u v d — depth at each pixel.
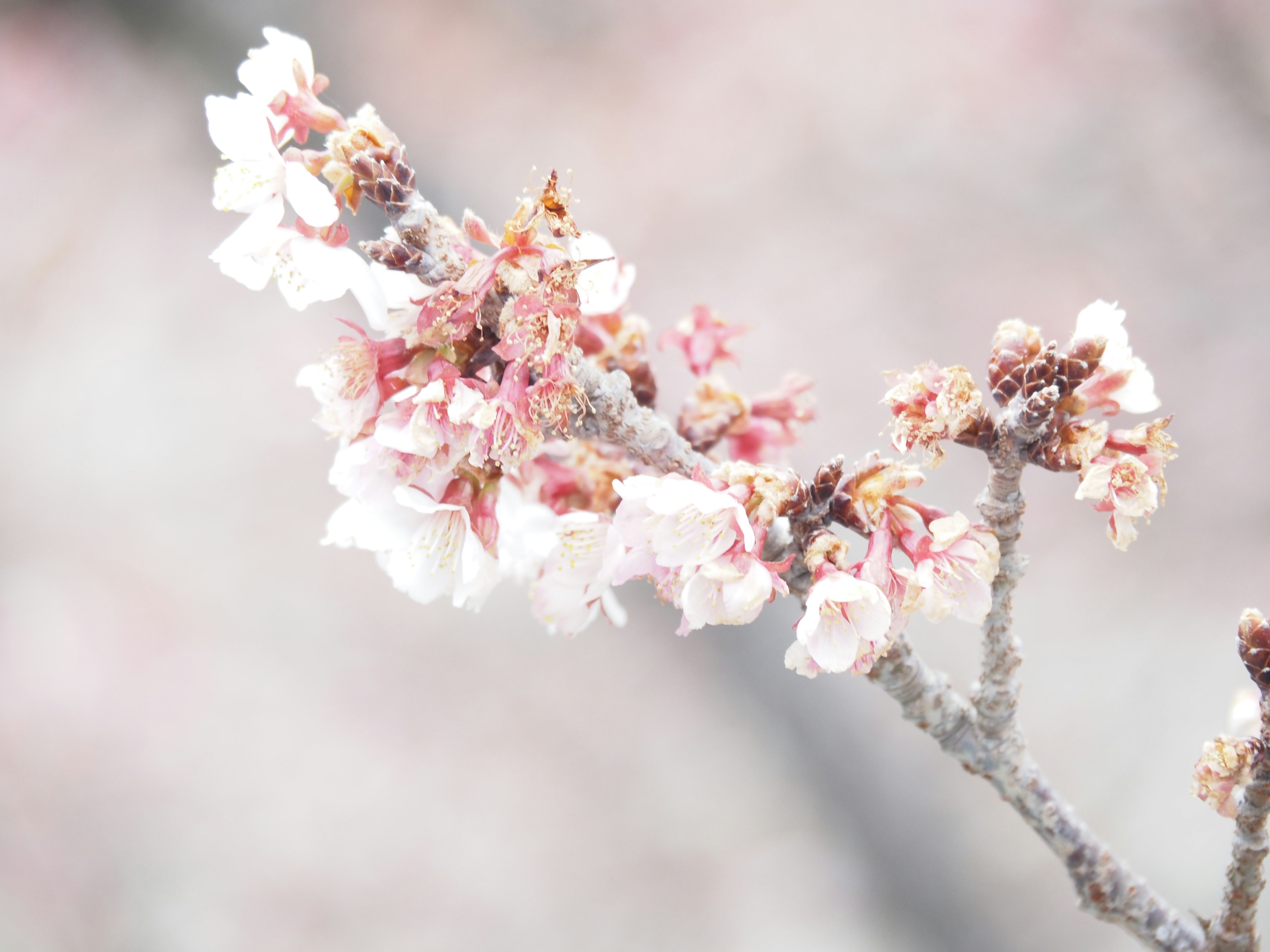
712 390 0.80
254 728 2.74
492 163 3.10
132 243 3.14
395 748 2.73
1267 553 2.21
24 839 2.49
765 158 3.06
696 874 2.42
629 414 0.75
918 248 2.83
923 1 3.06
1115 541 0.74
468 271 0.74
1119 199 2.75
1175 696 2.07
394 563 0.76
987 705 0.77
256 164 0.74
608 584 0.76
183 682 2.77
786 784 2.34
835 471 0.74
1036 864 1.81
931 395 0.74
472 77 3.19
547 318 0.73
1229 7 2.67
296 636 2.88
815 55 3.14
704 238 2.97
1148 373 0.74
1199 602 2.20
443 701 2.79
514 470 0.75
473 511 0.76
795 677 1.54
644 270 2.95
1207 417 2.41
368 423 0.75
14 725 2.64
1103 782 1.99
